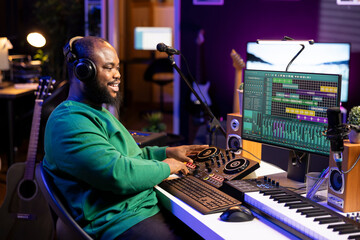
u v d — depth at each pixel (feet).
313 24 15.38
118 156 5.30
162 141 8.41
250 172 5.93
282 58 11.85
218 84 16.49
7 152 14.33
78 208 5.40
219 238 4.50
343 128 4.62
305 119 5.65
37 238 8.80
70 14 18.28
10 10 20.59
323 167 6.70
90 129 5.31
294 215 4.58
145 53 28.27
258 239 4.42
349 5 14.89
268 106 6.12
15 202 8.91
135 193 5.68
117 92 6.13
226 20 16.10
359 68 15.05
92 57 5.61
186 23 16.35
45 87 9.73
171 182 5.97
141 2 28.19
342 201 4.89
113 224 5.43
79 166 5.14
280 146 6.04
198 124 16.40
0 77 16.17
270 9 15.67
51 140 5.37
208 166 6.33
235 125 7.07
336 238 4.05
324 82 5.37
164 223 5.61
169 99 28.02
